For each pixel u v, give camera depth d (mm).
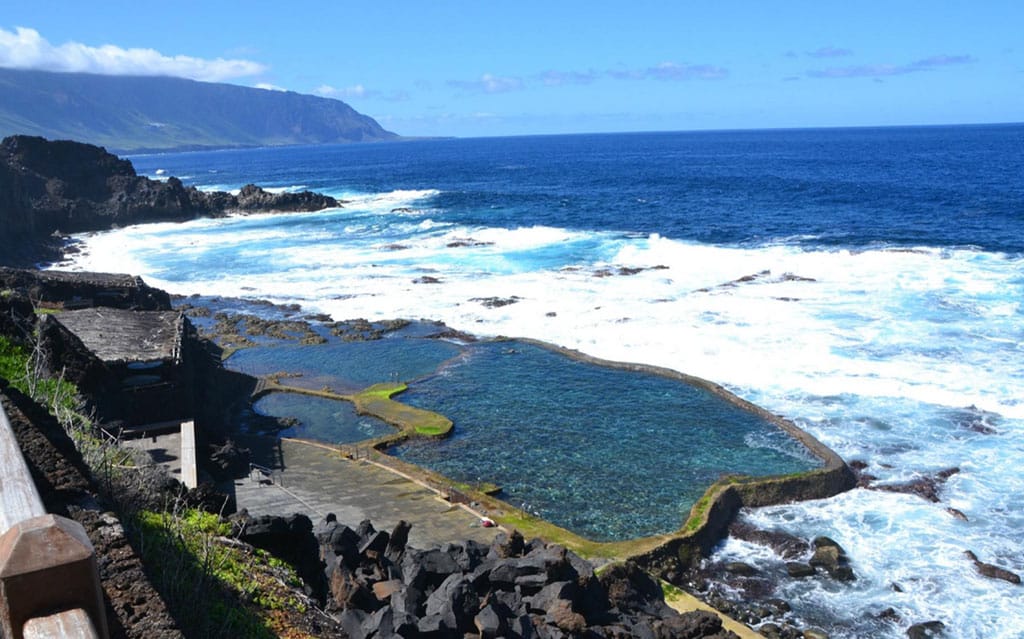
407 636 10656
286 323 43531
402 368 35875
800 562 19922
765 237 61344
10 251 67062
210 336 41375
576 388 32188
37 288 37906
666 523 21703
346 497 22484
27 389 15812
